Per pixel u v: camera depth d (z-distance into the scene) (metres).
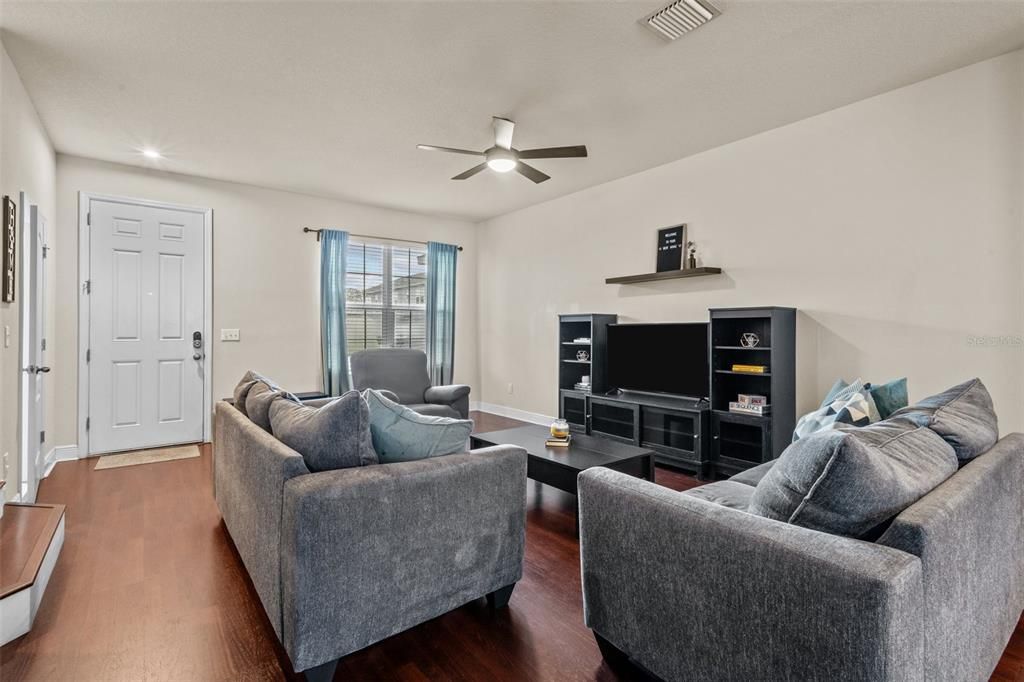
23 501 3.08
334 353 5.55
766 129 3.79
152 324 4.60
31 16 2.39
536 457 3.02
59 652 1.73
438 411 4.50
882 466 1.21
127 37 2.57
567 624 1.95
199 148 4.09
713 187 4.18
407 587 1.73
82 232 4.27
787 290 3.73
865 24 2.48
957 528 1.26
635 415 4.33
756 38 2.60
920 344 3.11
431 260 6.37
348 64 2.84
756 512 1.43
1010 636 1.78
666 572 1.42
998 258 2.82
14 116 2.81
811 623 1.10
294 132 3.78
